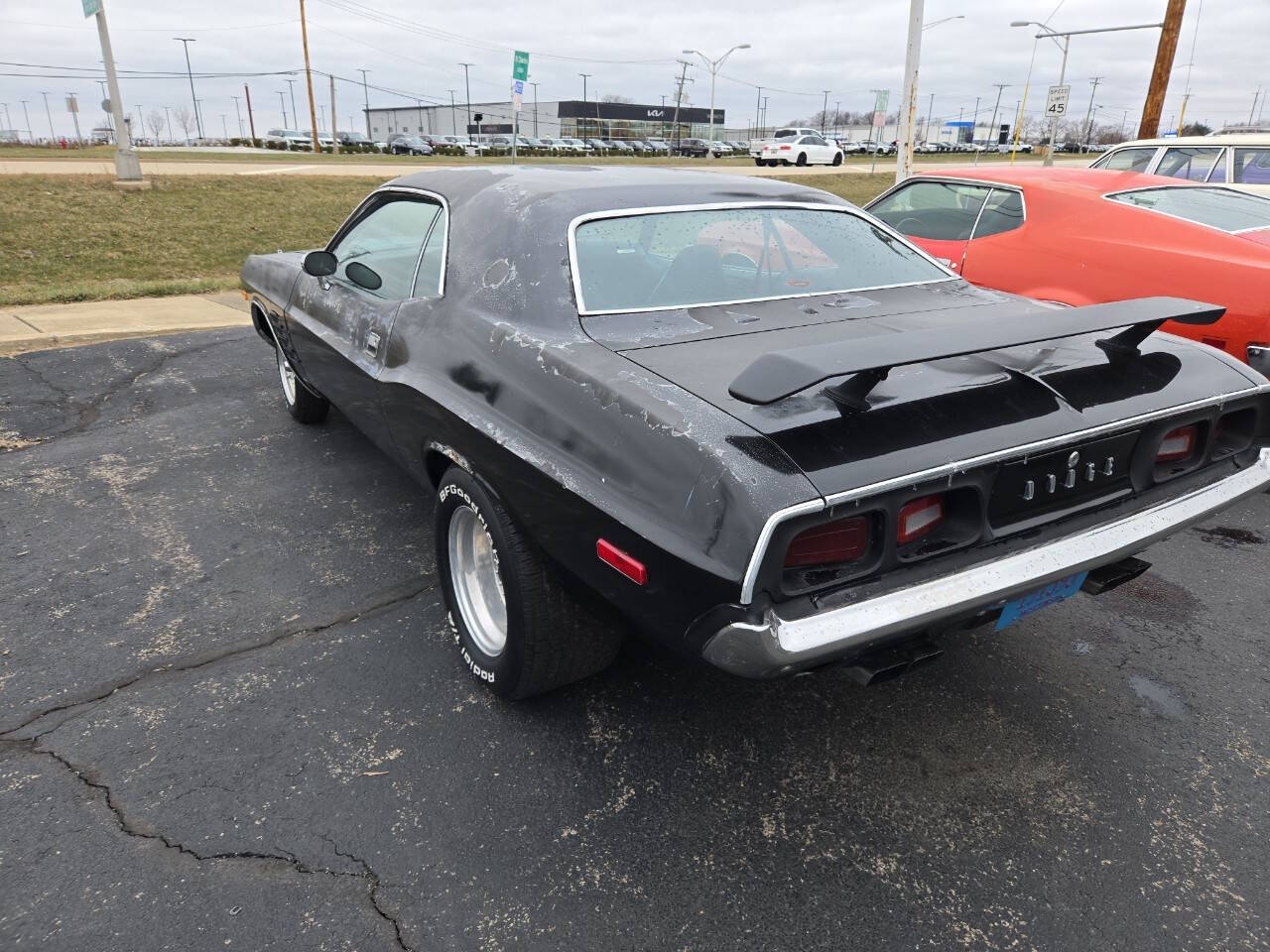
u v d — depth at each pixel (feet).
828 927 6.44
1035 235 17.54
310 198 58.85
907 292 9.77
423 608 10.82
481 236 9.26
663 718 8.81
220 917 6.45
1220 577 11.86
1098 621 10.71
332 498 14.01
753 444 6.00
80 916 6.42
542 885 6.80
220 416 18.03
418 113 402.72
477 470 8.05
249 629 10.30
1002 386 7.23
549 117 339.16
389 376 9.80
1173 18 50.01
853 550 6.20
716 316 8.38
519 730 8.60
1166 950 6.24
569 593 7.86
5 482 14.56
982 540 6.69
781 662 5.74
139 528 12.91
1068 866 7.00
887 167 140.05
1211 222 17.63
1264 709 8.99
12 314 27.25
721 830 7.36
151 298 30.89
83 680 9.26
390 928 6.39
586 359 7.45
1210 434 8.14
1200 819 7.50
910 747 8.41
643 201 9.39
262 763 8.08
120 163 54.34
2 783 7.75
